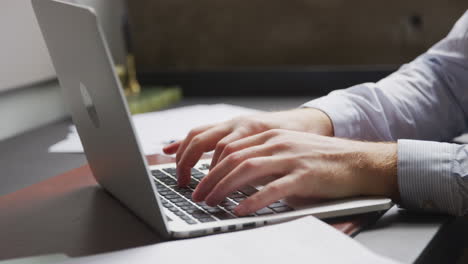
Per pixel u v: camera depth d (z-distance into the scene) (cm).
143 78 182
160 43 184
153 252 59
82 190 87
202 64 183
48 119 152
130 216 74
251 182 77
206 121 132
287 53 177
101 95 64
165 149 91
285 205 70
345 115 96
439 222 70
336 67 173
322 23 172
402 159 73
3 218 77
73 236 68
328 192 70
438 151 73
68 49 70
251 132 83
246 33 178
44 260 62
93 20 58
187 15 181
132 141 60
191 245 60
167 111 147
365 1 168
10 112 140
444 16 163
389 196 74
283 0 174
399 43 168
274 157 71
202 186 72
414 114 104
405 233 66
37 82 145
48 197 85
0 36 133
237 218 66
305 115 93
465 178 71
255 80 174
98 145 76
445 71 111
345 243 58
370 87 103
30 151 122
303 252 56
